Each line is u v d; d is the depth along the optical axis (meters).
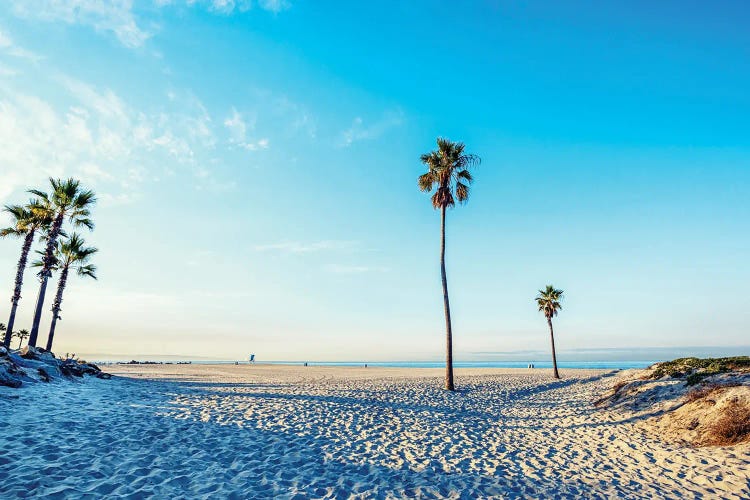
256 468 7.54
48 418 9.71
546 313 36.88
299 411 13.68
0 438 7.68
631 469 8.58
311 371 45.91
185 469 7.14
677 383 15.97
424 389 23.00
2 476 5.96
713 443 9.91
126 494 5.83
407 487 7.15
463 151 24.94
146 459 7.43
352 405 15.91
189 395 16.39
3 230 24.67
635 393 17.02
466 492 7.03
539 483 7.62
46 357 19.80
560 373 41.84
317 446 9.43
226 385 22.84
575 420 14.59
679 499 6.77
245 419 11.76
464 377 34.16
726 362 17.09
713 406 11.67
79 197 25.20
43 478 6.02
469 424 13.69
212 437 9.45
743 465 8.12
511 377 34.72
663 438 11.09
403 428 12.23
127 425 9.85
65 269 28.14
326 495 6.57
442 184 24.81
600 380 29.83
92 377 20.81
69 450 7.46
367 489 6.94
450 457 9.25
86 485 6.00
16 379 13.28
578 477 8.02
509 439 11.56
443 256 24.56
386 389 22.44
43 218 25.16
